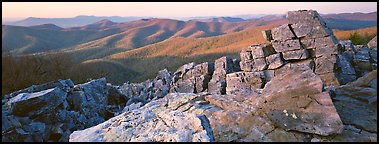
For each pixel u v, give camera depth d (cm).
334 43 1852
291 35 1970
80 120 1733
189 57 12769
